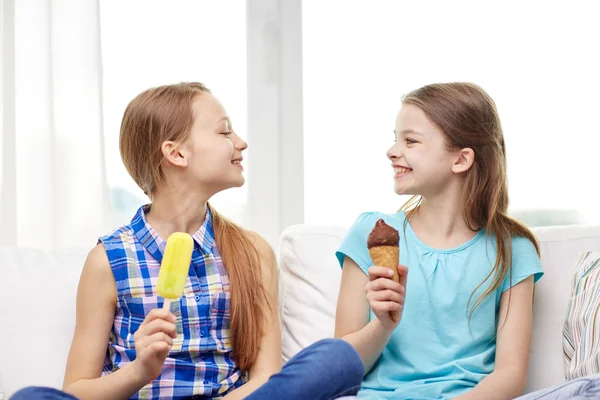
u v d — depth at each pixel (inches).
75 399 48.6
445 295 66.4
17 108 88.8
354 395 51.9
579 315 65.5
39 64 89.0
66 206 88.4
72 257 72.9
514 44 97.5
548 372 69.0
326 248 75.5
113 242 64.4
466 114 68.0
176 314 63.3
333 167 97.3
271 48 97.1
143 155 66.3
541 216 97.7
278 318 68.9
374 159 96.8
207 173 65.5
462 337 65.7
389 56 97.0
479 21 97.3
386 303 59.3
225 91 96.5
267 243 70.9
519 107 97.5
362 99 97.0
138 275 63.8
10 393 66.9
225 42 96.3
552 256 73.2
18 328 68.5
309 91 97.6
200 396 62.3
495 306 67.6
